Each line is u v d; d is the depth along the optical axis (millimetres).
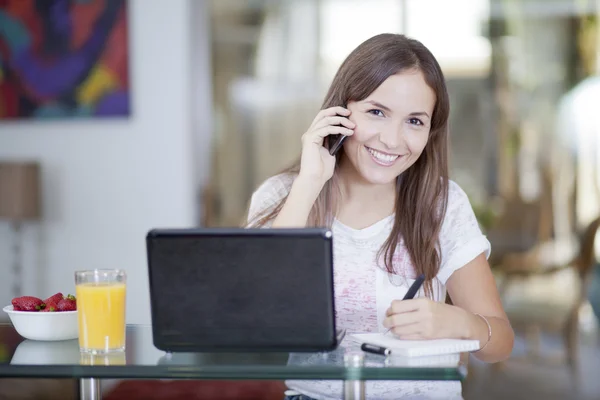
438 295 1630
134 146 4203
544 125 4023
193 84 4230
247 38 4234
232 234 1213
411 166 1610
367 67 1503
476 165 4062
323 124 1547
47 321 1372
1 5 4191
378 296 1594
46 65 4191
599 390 3758
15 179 3951
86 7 4156
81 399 1402
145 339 1376
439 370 1105
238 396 2725
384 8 4102
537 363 3984
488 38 4023
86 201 4234
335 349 1245
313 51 4191
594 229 3998
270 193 1716
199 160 4266
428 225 1593
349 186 1632
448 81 4062
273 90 4234
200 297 1227
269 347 1226
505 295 4062
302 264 1204
